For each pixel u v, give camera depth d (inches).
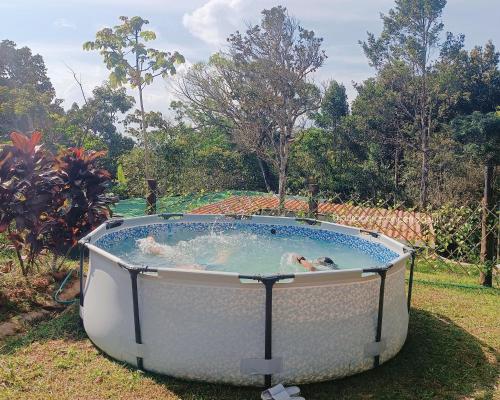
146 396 161.2
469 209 398.6
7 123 924.0
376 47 1459.2
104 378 171.6
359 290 175.2
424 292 295.9
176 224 341.1
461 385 177.3
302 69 967.0
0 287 254.5
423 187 1190.3
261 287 163.2
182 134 1066.7
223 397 161.5
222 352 166.1
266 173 1165.1
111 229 292.8
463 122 1232.2
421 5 1286.9
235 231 351.9
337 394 167.0
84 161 283.3
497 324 242.1
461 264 388.8
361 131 1359.5
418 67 1339.8
